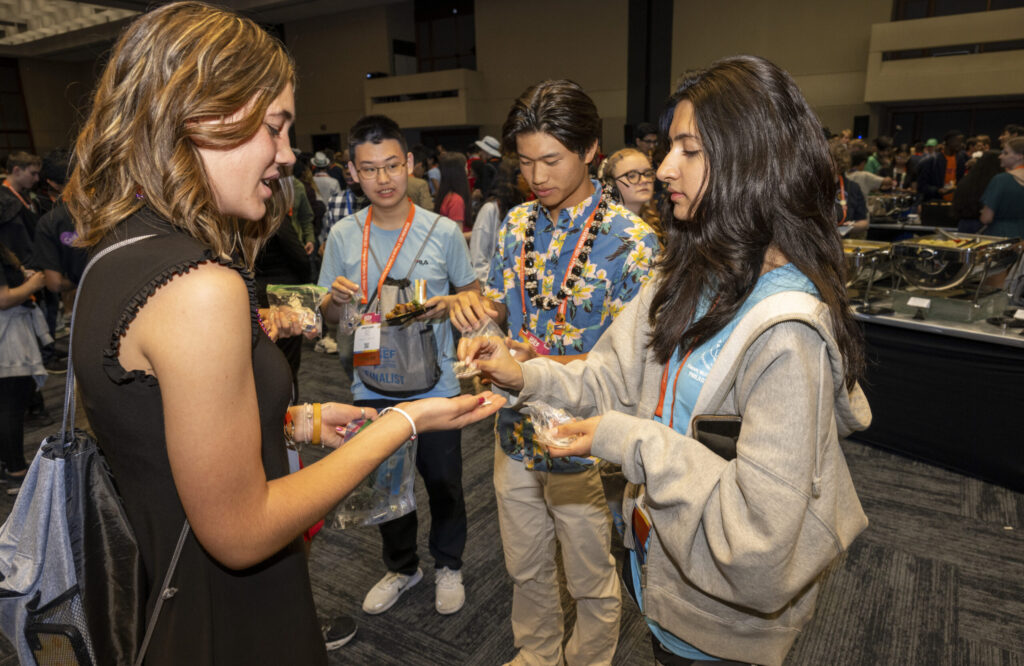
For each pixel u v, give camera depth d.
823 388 0.75
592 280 1.43
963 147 8.59
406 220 1.87
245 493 0.61
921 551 2.29
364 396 1.84
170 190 0.61
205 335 0.58
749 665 0.89
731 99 0.78
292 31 19.03
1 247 2.60
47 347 4.45
